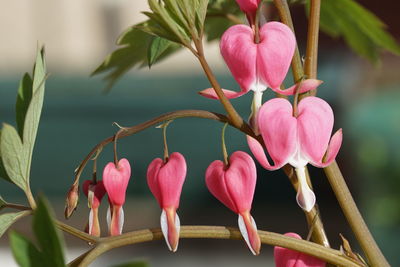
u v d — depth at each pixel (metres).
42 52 2.00
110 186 1.98
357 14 3.15
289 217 13.60
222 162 1.94
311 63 1.95
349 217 1.93
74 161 13.49
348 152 10.98
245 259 11.98
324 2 3.13
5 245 11.77
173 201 1.91
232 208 1.90
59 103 13.45
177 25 1.85
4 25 20.98
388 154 11.16
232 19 2.63
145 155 13.28
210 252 12.30
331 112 1.85
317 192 12.23
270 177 13.61
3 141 1.91
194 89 13.45
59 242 1.59
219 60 16.89
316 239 1.98
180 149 13.27
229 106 1.88
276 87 1.86
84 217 12.63
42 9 20.77
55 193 13.55
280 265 2.01
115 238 1.90
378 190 10.78
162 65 17.05
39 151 13.40
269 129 1.83
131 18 20.45
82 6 20.75
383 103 11.55
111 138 1.99
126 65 2.71
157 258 12.04
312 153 1.82
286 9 1.95
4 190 12.95
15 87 13.54
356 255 1.94
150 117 13.31
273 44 1.85
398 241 10.34
